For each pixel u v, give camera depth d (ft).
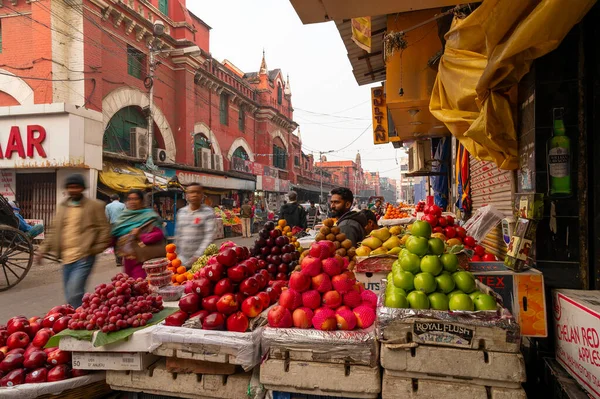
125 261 13.88
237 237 57.67
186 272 12.15
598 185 7.90
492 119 9.20
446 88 11.33
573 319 6.98
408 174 31.86
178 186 45.60
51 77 40.63
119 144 50.90
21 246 22.67
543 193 8.32
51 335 7.89
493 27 7.65
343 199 14.37
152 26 54.95
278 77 112.68
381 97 31.63
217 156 73.72
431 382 5.75
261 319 6.95
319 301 6.61
